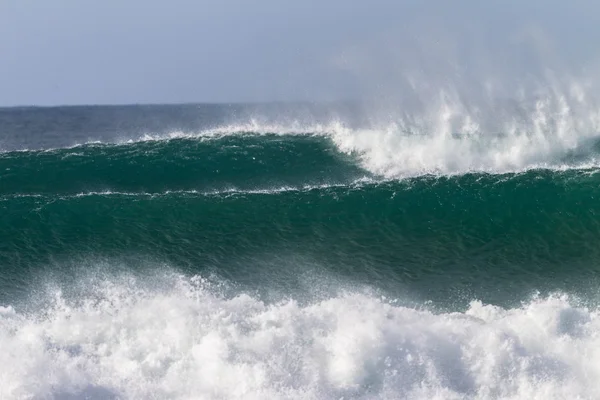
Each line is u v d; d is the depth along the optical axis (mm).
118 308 49594
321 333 45156
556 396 41562
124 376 42469
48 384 41188
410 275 56656
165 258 58656
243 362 42781
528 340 45000
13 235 61688
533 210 64312
